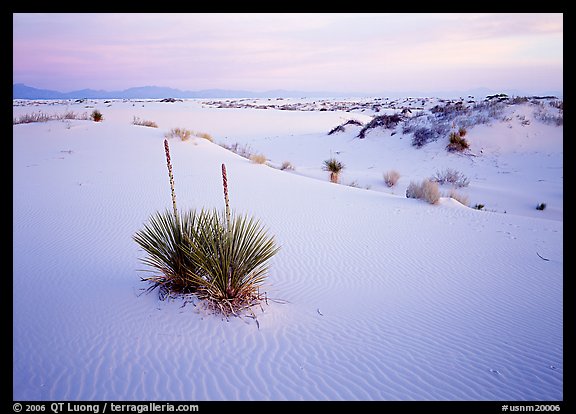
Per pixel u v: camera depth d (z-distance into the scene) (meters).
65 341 4.69
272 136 44.16
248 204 12.35
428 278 7.42
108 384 3.99
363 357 4.73
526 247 9.38
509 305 6.32
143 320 5.23
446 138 29.50
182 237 5.88
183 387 4.01
